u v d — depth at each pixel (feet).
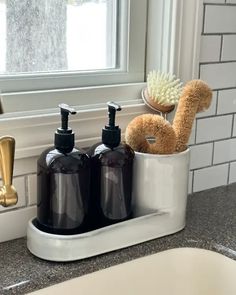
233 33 3.86
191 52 3.61
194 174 3.93
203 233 3.15
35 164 3.04
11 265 2.68
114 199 2.91
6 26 3.03
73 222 2.78
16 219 3.01
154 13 3.56
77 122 3.15
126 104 3.46
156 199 3.00
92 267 2.69
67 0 3.26
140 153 2.98
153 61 3.64
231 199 3.82
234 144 4.15
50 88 3.21
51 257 2.69
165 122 2.95
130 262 2.83
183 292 3.08
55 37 3.25
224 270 2.99
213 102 3.88
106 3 3.45
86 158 2.82
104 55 3.51
